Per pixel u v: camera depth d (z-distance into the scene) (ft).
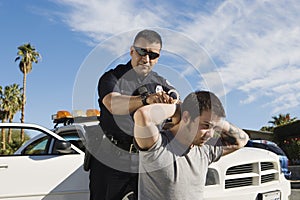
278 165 17.62
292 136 81.46
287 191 17.83
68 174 14.58
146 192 7.61
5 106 133.90
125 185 11.26
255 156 16.55
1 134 15.94
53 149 15.33
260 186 16.31
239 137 8.89
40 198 14.12
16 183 13.97
